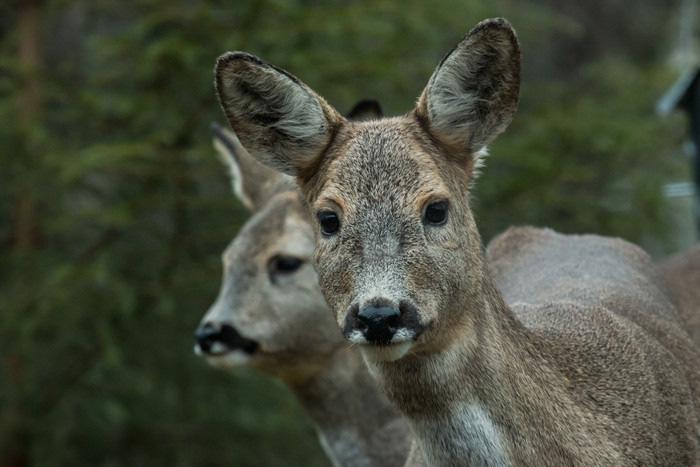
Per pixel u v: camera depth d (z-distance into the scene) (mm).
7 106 14906
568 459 6688
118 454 15836
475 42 6758
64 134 15750
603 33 24828
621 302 7836
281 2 14469
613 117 16859
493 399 6570
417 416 6625
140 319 15086
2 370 15109
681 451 7223
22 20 15875
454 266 6441
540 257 8703
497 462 6559
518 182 15719
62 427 14805
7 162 14648
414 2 15320
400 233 6359
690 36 24391
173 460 15570
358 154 6613
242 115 7098
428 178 6500
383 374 6613
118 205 14672
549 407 6730
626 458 6871
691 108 13352
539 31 17734
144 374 15000
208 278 14852
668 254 16812
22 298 14758
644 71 18609
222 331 9648
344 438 9766
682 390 7414
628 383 7125
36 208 15453
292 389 9984
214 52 14758
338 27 14742
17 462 15250
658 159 16953
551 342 7152
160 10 14906
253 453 15523
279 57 14672
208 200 14789
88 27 17453
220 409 14930
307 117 6906
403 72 15461
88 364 15281
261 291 9695
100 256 14828
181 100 15078
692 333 8641
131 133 15164
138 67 15016
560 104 17203
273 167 7105
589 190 16906
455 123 6809
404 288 6211
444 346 6484
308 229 9719
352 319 6168
